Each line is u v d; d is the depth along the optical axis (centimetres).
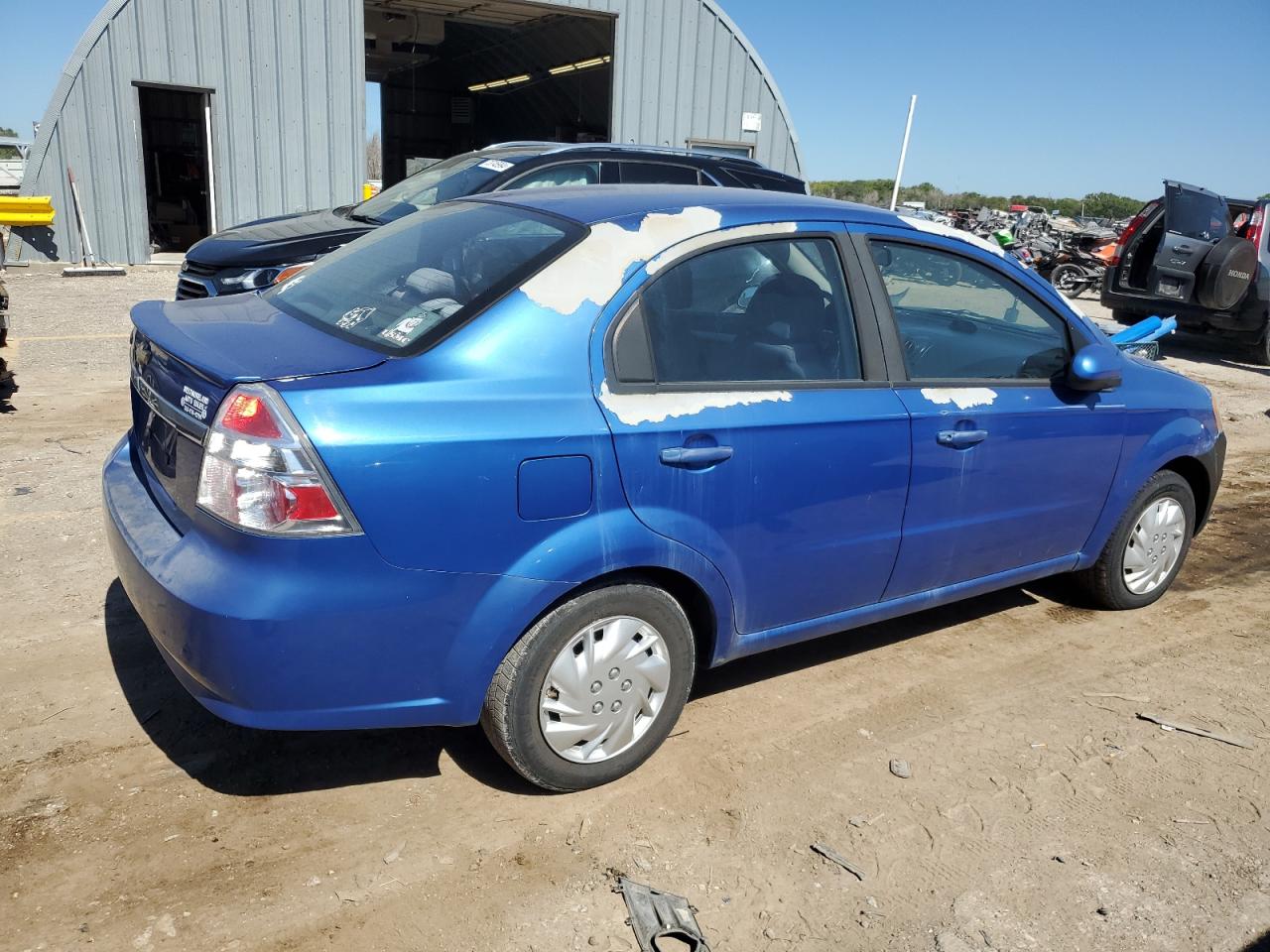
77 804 281
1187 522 465
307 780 300
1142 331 675
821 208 343
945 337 364
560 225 306
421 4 2183
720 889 265
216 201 1666
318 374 253
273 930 241
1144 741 349
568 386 274
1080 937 254
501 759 305
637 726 305
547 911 253
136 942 235
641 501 285
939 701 370
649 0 1916
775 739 337
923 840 288
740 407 303
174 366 276
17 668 348
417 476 250
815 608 343
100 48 1526
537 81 2773
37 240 1552
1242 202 1279
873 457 332
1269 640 438
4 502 501
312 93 1703
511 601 268
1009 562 399
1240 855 289
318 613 246
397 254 335
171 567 255
